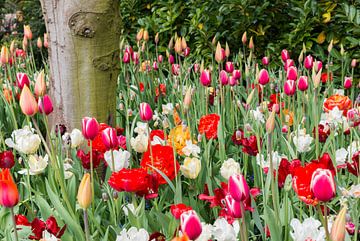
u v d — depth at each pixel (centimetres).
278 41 648
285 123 378
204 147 323
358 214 241
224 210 236
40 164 285
